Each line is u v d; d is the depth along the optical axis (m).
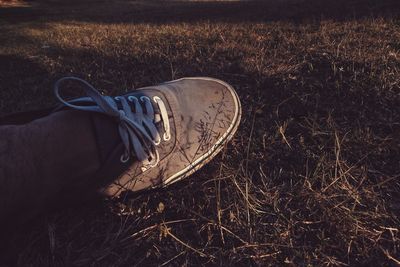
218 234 0.35
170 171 0.39
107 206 0.38
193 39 0.96
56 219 0.37
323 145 0.45
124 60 0.82
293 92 0.57
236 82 0.63
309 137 0.47
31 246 0.34
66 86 0.69
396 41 0.75
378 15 0.99
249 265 0.32
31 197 0.31
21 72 0.82
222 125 0.43
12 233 0.33
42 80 0.75
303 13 1.23
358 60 0.65
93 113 0.35
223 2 2.34
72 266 0.33
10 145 0.31
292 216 0.36
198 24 1.25
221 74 0.67
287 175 0.41
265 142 0.47
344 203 0.36
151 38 1.04
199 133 0.41
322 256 0.32
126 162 0.36
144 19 1.67
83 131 0.34
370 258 0.32
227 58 0.76
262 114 0.53
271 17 1.26
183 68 0.72
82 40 1.13
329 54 0.70
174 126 0.40
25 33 1.46
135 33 1.17
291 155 0.44
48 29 1.54
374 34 0.81
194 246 0.34
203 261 0.32
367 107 0.52
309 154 0.44
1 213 0.30
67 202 0.35
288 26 1.01
